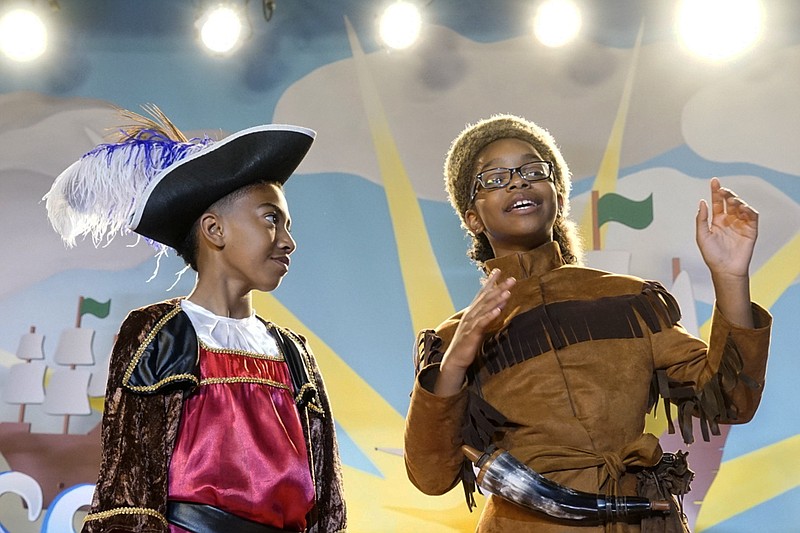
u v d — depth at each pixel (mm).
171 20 4625
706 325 4098
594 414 1720
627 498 1631
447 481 1795
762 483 3891
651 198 4254
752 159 4250
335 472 1882
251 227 1789
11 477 4129
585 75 4418
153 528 1556
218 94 4539
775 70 4324
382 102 4473
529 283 1869
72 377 4250
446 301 4254
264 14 4531
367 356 4215
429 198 4367
